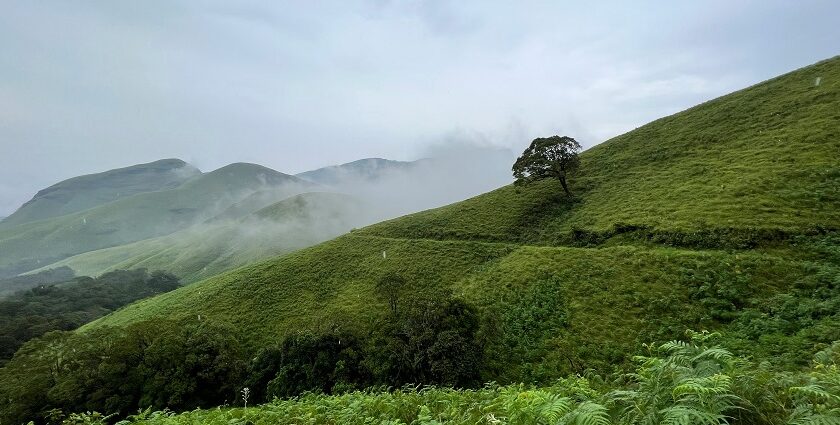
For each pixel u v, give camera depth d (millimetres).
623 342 30062
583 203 64062
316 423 12000
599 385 11297
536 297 40375
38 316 113875
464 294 46312
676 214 46562
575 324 34219
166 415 16203
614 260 41938
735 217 41062
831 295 26438
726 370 6980
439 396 12844
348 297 56062
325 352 36156
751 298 29328
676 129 77875
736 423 5730
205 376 40625
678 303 31859
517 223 65438
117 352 42469
